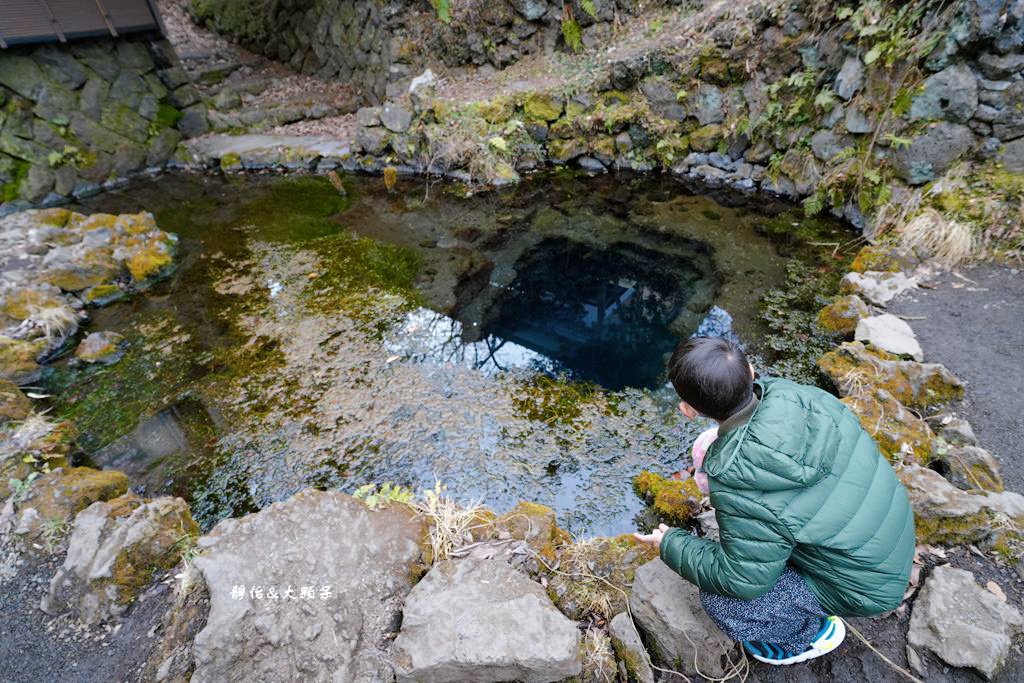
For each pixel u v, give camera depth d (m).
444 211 5.52
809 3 4.63
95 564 1.99
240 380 3.32
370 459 2.73
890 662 1.60
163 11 9.52
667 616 1.61
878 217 4.10
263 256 4.79
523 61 6.82
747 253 4.30
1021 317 3.02
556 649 1.53
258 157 6.96
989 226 3.54
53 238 4.55
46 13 6.00
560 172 6.25
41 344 3.59
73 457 2.82
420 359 3.43
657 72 5.67
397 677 1.57
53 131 6.25
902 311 3.23
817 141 4.73
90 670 1.80
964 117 3.75
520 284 4.23
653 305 3.85
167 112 7.27
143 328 3.88
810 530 1.21
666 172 5.93
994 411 2.49
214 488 2.63
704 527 2.21
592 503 2.45
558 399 3.06
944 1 3.68
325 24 8.31
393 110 6.32
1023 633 1.57
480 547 1.94
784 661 1.55
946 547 1.88
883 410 2.45
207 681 1.55
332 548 1.80
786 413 1.25
